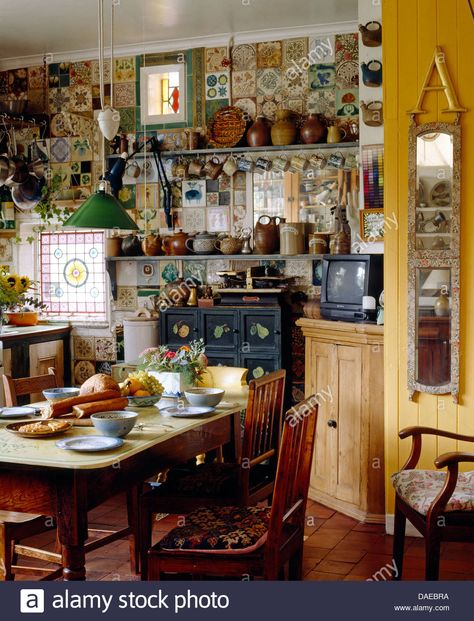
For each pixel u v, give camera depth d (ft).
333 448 15.76
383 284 15.31
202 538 8.98
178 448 10.98
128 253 20.26
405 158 13.79
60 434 10.14
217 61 19.98
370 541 13.87
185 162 20.18
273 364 18.28
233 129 19.52
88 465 8.51
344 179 18.69
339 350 15.47
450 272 13.52
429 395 13.83
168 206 20.30
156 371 13.34
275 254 18.92
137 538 12.26
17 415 11.22
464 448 13.62
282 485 8.80
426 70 13.58
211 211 20.16
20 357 19.25
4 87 21.86
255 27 19.22
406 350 13.97
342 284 15.90
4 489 9.05
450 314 13.56
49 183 20.99
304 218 19.25
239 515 9.70
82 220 13.15
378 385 14.70
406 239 13.85
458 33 13.37
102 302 21.65
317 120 18.57
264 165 19.34
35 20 18.48
